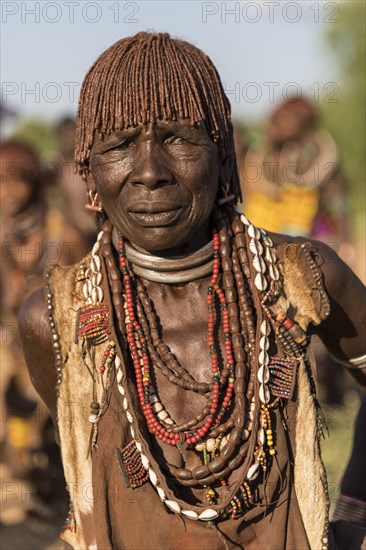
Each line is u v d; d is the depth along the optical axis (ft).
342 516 19.36
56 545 34.37
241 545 16.20
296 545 16.33
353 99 147.02
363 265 86.02
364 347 18.26
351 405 43.39
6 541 34.63
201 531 15.94
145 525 16.03
